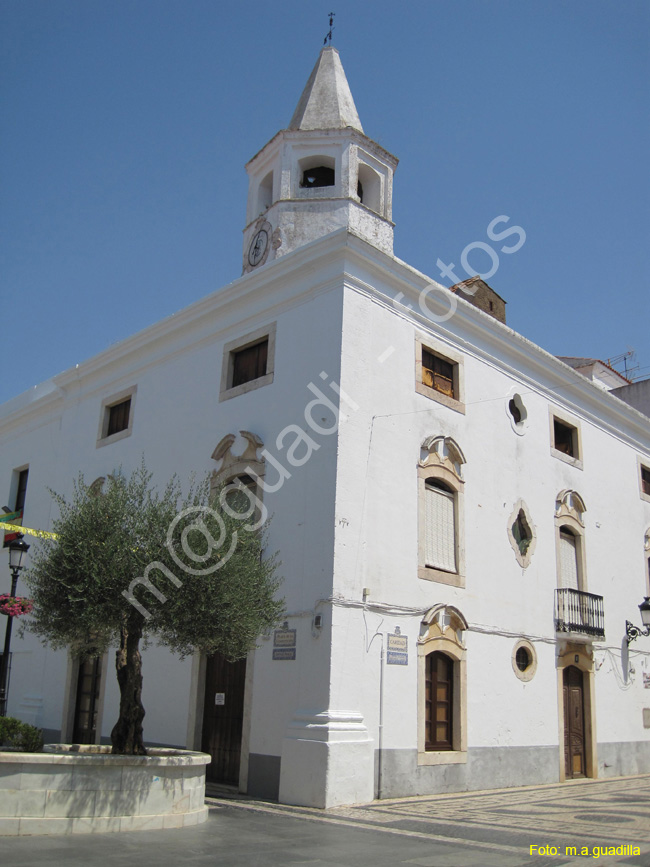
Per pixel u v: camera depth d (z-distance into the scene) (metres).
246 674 13.18
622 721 18.86
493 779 14.55
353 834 9.12
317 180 18.05
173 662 14.76
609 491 20.44
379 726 12.45
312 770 11.43
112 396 18.95
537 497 17.58
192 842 8.21
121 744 9.87
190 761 9.48
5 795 8.17
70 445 20.02
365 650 12.52
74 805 8.47
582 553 18.75
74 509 10.84
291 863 7.33
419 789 12.92
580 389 19.83
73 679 17.38
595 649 18.48
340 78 19.28
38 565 10.46
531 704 15.95
